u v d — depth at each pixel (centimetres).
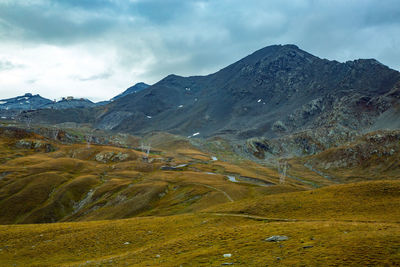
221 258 3328
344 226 4306
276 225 4881
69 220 13362
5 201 14075
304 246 3325
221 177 19288
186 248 4169
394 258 2694
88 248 5369
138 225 6744
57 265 4531
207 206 11444
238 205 7788
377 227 4091
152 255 4131
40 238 6222
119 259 4203
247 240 4050
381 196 6644
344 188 7681
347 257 2825
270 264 2873
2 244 5891
